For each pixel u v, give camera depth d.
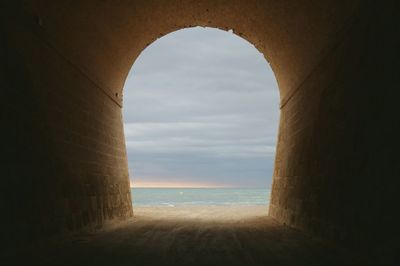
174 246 7.59
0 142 6.05
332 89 8.05
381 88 5.62
